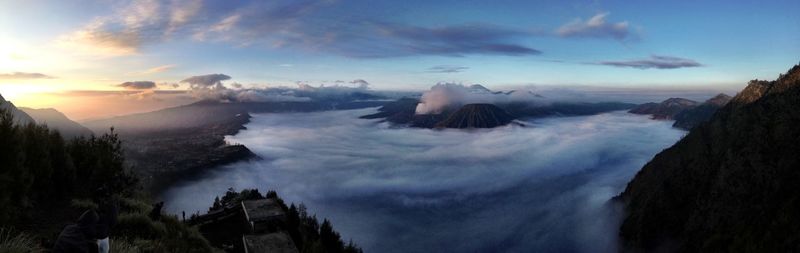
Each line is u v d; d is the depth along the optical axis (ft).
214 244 69.97
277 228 78.18
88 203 43.29
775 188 224.94
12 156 36.76
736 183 252.01
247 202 89.51
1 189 33.24
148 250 35.68
